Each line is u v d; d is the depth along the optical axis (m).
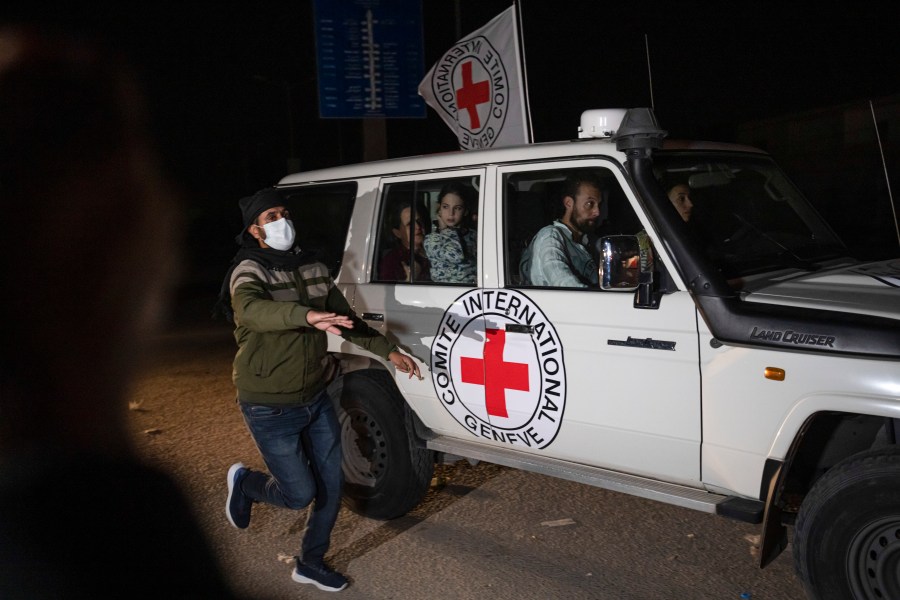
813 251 4.12
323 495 3.79
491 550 4.19
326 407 3.80
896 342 2.81
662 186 3.57
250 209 3.51
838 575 2.95
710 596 3.63
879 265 3.84
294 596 3.74
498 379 3.93
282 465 3.62
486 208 4.03
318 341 3.63
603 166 3.64
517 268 3.97
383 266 4.59
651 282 3.37
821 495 2.97
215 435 6.23
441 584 3.84
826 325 2.95
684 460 3.37
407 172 4.46
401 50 11.21
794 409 3.02
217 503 4.87
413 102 11.40
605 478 3.61
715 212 3.95
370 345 3.86
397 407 4.45
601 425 3.58
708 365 3.23
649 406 3.41
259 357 3.51
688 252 3.31
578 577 3.86
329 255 4.85
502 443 4.04
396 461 4.44
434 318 4.21
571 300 3.65
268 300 3.31
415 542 4.33
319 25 10.89
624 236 3.17
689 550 4.10
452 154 4.32
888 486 2.79
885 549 2.83
